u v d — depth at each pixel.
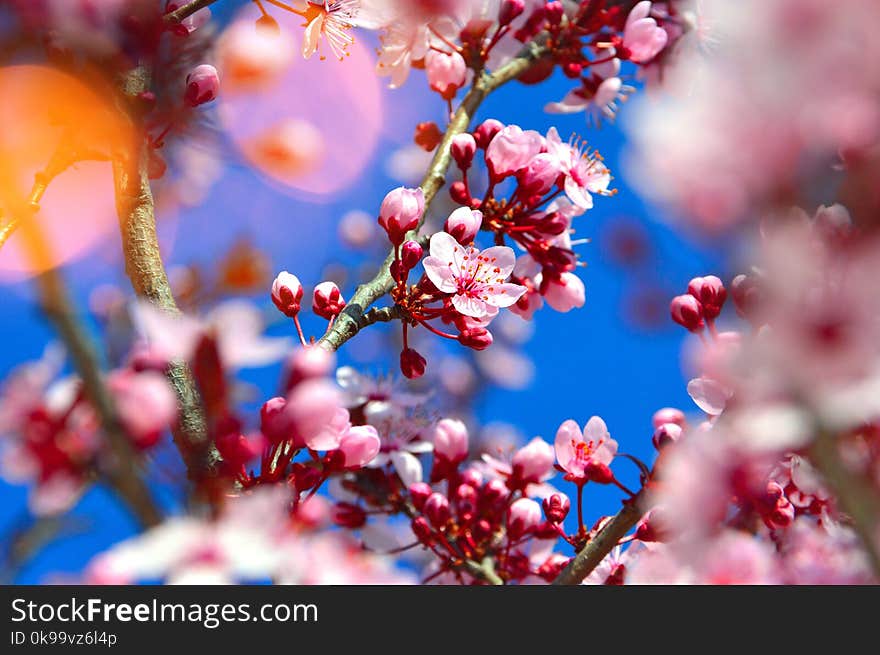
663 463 0.53
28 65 0.53
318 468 0.52
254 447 0.50
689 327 0.55
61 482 0.49
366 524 0.60
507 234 0.57
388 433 0.60
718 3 0.45
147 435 0.48
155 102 0.55
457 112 0.59
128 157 0.54
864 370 0.46
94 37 0.54
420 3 0.58
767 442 0.47
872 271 0.46
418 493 0.58
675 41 0.61
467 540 0.58
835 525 0.52
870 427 0.47
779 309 0.46
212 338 0.49
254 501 0.48
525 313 0.59
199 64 0.57
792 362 0.46
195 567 0.47
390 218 0.54
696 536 0.50
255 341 0.50
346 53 0.57
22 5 0.53
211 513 0.48
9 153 0.53
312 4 0.57
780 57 0.45
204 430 0.50
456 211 0.55
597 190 0.58
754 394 0.48
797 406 0.47
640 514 0.53
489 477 0.60
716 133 0.45
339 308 0.54
